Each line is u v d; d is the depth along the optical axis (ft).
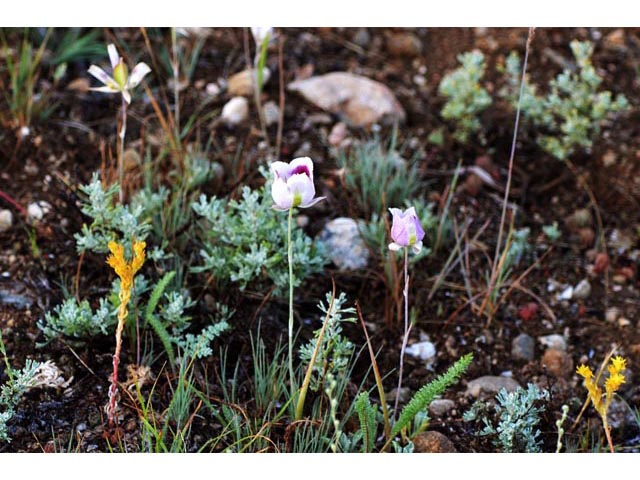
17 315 3.68
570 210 4.41
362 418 3.22
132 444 3.36
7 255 3.88
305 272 3.76
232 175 4.23
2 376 3.49
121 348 3.61
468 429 3.58
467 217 4.28
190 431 3.38
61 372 3.53
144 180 4.13
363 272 3.98
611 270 4.18
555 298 4.06
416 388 3.69
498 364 3.81
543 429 3.59
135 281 3.58
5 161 4.23
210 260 3.69
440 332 3.89
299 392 3.43
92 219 3.88
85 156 4.28
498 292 4.04
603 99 4.43
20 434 3.37
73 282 3.77
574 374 3.80
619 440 3.59
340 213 4.20
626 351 3.87
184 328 3.57
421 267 4.07
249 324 3.72
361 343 3.80
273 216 3.83
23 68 4.41
